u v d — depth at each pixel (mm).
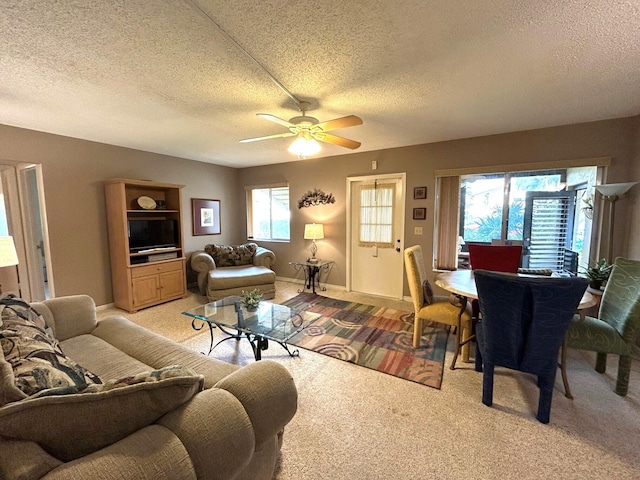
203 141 3746
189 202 4996
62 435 752
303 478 1420
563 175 3408
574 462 1503
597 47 1658
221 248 4922
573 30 1505
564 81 2092
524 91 2260
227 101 2412
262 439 1079
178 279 4332
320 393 2094
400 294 4387
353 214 4711
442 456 1546
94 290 3805
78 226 3637
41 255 3709
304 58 1773
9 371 913
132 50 1673
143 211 4027
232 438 924
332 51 1700
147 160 4336
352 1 1292
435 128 3223
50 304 2051
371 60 1799
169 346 1857
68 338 2047
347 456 1548
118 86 2135
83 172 3654
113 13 1354
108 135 3461
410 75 1990
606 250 3031
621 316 2074
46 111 2633
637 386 2121
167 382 887
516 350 1800
